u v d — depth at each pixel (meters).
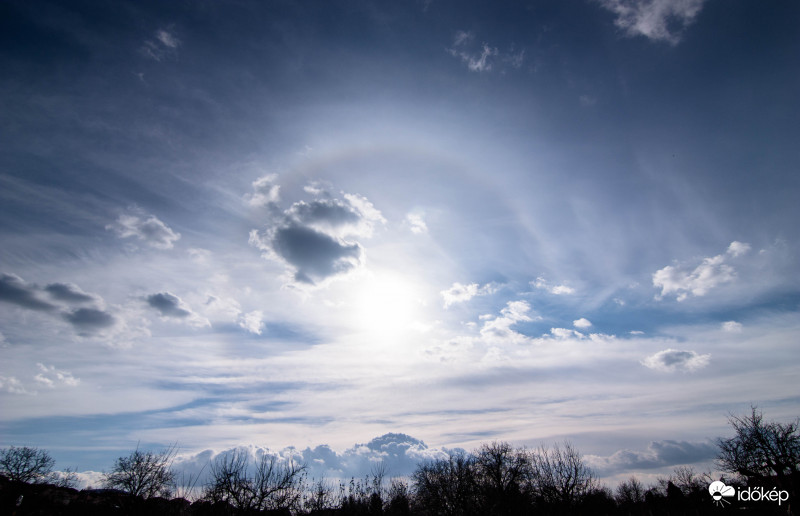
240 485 42.56
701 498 69.06
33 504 54.75
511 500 68.38
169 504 48.59
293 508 44.94
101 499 51.78
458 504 69.25
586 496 70.81
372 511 65.12
